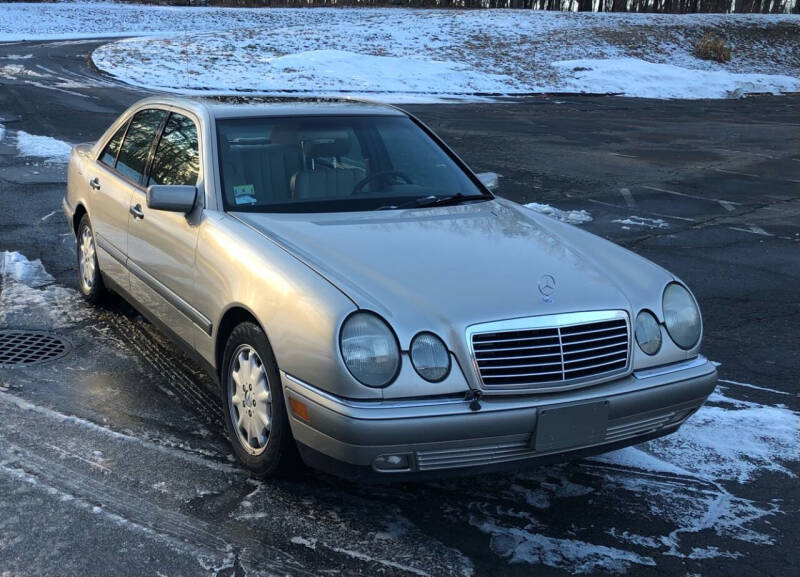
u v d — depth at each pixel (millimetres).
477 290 3195
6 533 3059
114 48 30000
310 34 36031
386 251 3477
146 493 3395
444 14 45875
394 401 2926
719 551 3180
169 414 4160
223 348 3754
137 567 2896
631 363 3297
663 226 9469
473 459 3027
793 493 3652
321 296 3061
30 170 10484
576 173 12883
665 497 3578
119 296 5711
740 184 12500
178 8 59406
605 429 3180
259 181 4102
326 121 4578
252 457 3504
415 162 4625
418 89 26547
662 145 16594
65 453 3699
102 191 5238
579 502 3510
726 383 4941
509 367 3037
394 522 3275
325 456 3029
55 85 21141
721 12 64312
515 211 4367
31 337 5125
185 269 3979
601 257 3773
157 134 4828
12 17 47469
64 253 7031
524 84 29266
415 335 2975
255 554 3012
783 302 6668
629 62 33406
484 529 3264
